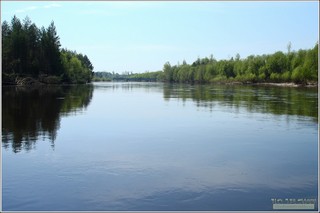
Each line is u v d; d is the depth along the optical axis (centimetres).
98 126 2597
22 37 10625
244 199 1162
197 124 2734
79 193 1200
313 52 11544
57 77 11588
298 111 3591
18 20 11275
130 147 1892
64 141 2030
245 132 2373
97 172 1430
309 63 11575
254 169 1494
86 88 10162
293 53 14175
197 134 2297
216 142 2039
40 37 11825
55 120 2856
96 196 1174
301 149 1864
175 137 2192
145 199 1152
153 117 3153
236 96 6206
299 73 12019
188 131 2412
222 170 1477
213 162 1600
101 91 8581
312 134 2294
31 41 11194
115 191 1220
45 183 1295
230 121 2898
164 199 1154
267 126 2627
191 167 1515
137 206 1098
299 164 1580
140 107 4116
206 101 5038
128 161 1602
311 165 1562
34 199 1148
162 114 3391
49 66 11531
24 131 2311
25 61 10712
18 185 1271
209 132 2373
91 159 1631
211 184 1299
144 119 3016
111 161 1598
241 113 3466
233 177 1386
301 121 2878
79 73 15162
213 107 4094
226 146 1934
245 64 16300
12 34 10575
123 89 10188
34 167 1488
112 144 1969
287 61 14088
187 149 1855
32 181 1313
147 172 1437
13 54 10394
